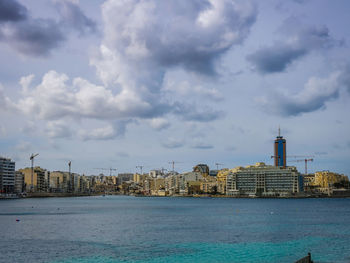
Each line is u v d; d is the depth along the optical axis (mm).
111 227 128750
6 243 93500
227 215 185000
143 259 76000
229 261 74438
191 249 86438
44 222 144625
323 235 107812
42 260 74938
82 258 76625
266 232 114750
